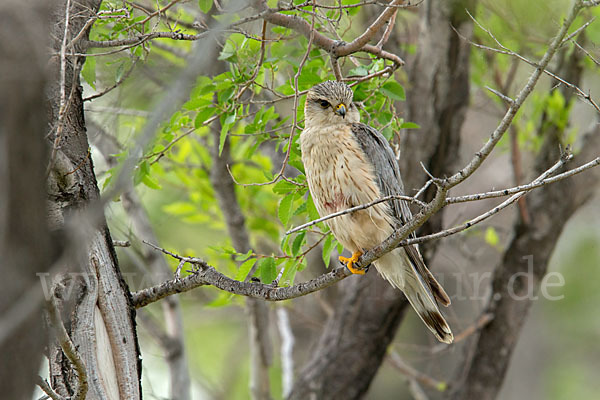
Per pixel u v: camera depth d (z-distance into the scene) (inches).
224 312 783.7
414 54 526.3
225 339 829.8
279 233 579.8
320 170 376.2
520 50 507.8
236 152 550.6
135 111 399.5
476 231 619.2
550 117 540.4
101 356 289.4
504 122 242.2
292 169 536.7
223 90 385.7
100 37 376.5
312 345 601.9
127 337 301.4
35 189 193.3
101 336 291.4
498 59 538.3
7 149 186.4
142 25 350.9
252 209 589.9
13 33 184.2
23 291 190.9
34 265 194.9
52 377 284.7
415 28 573.9
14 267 189.9
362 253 382.9
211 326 834.8
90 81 370.3
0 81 182.2
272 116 397.1
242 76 384.2
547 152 555.2
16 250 190.5
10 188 188.2
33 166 192.1
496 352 568.7
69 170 279.4
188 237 711.1
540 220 559.5
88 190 288.7
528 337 842.8
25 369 199.8
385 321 528.4
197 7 441.7
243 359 812.0
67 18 263.1
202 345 820.0
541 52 510.3
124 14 350.9
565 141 553.0
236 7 236.5
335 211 374.6
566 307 826.2
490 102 593.3
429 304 383.2
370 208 366.6
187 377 534.6
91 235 280.7
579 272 816.3
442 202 261.9
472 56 538.0
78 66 299.4
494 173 772.6
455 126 513.0
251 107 498.9
